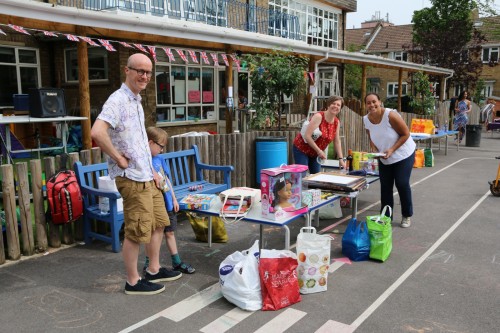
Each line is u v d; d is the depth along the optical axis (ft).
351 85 88.99
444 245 17.53
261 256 12.44
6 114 29.66
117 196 15.87
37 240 16.44
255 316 11.75
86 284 13.74
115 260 15.78
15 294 13.00
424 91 62.59
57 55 41.32
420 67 65.21
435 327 11.22
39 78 40.91
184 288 13.48
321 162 22.12
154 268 13.82
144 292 12.94
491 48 108.68
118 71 37.65
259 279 12.26
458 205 24.11
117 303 12.50
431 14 93.20
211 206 14.82
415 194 26.91
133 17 23.88
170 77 43.11
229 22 48.55
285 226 13.23
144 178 12.19
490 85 110.22
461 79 90.02
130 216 12.30
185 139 21.75
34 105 23.65
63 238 17.30
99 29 24.80
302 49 39.81
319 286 13.15
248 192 14.76
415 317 11.73
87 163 17.57
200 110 47.06
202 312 11.99
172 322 11.47
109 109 11.40
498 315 11.87
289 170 13.91
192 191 19.71
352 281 14.01
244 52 38.37
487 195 26.61
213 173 23.68
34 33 36.65
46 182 16.15
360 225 16.15
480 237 18.56
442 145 55.06
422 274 14.62
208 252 16.70
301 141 20.70
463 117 57.62
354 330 11.07
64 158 16.89
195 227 17.85
